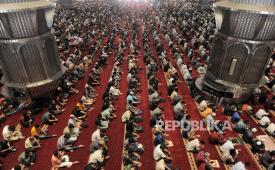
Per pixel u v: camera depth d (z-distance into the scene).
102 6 41.97
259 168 8.36
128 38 23.25
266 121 10.31
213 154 8.98
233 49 10.81
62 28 25.34
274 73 15.23
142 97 12.68
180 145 9.41
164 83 14.19
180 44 20.72
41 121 10.74
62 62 15.12
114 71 14.57
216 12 11.18
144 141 9.59
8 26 9.84
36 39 10.70
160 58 17.23
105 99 11.24
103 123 10.02
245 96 11.86
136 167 8.33
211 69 12.52
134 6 45.00
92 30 24.61
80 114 10.74
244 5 9.91
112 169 8.37
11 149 8.96
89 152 8.98
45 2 11.18
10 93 11.84
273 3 9.61
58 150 8.91
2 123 10.52
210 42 19.19
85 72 15.70
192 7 40.31
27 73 11.12
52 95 12.32
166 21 28.53
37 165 8.41
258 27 9.83
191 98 12.77
